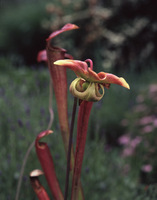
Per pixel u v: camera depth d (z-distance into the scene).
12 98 1.35
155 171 1.19
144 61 3.01
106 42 3.01
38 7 4.46
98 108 1.26
